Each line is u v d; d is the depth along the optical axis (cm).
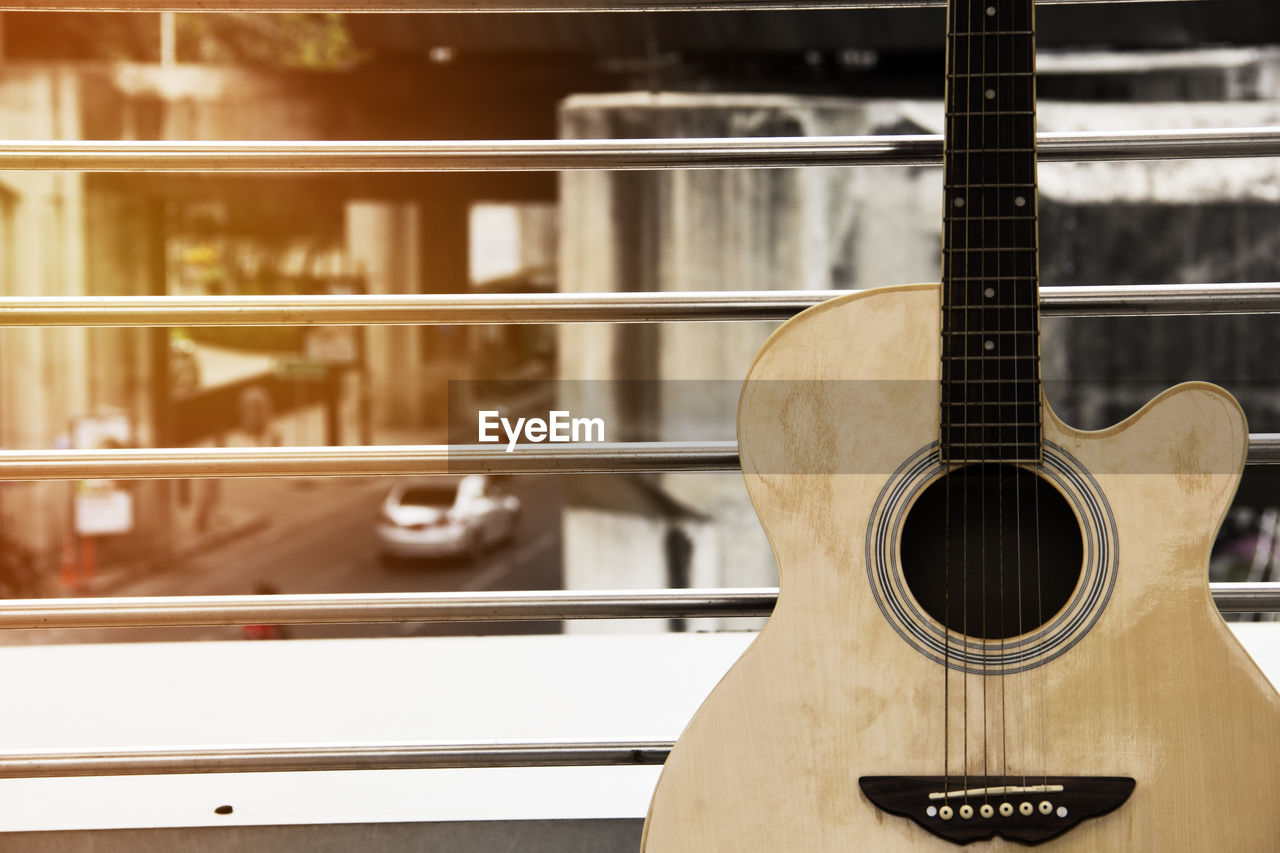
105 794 150
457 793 150
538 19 753
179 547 1443
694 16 672
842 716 118
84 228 1102
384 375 1568
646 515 608
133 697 172
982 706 117
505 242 1308
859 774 117
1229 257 639
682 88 675
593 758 138
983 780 117
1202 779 116
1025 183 119
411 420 1579
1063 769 117
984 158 119
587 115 630
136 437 1282
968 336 118
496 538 1405
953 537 120
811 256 612
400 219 1323
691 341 599
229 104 881
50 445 1184
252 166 135
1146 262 641
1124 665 117
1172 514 117
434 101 869
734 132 635
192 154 135
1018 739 117
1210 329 627
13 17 1198
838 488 118
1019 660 117
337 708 166
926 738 117
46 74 870
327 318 136
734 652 195
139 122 881
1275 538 691
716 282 613
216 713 165
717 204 609
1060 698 117
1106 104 664
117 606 131
